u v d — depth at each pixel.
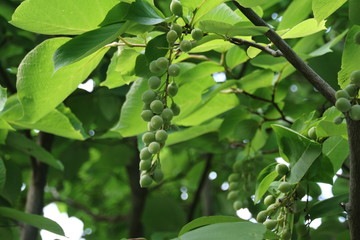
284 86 1.51
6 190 1.53
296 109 1.54
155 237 1.88
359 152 1.08
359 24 1.11
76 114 1.88
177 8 1.09
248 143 1.52
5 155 1.67
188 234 1.06
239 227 1.06
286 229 1.14
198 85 1.45
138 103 1.39
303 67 1.12
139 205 2.26
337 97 1.08
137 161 2.31
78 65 1.19
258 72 1.44
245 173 1.47
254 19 1.12
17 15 1.11
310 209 1.21
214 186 2.55
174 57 1.20
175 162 2.61
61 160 2.17
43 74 1.19
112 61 1.32
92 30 1.09
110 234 2.81
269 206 1.16
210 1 1.10
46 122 1.44
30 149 1.58
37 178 1.72
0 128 1.45
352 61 1.17
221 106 1.51
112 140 1.96
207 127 1.57
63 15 1.12
